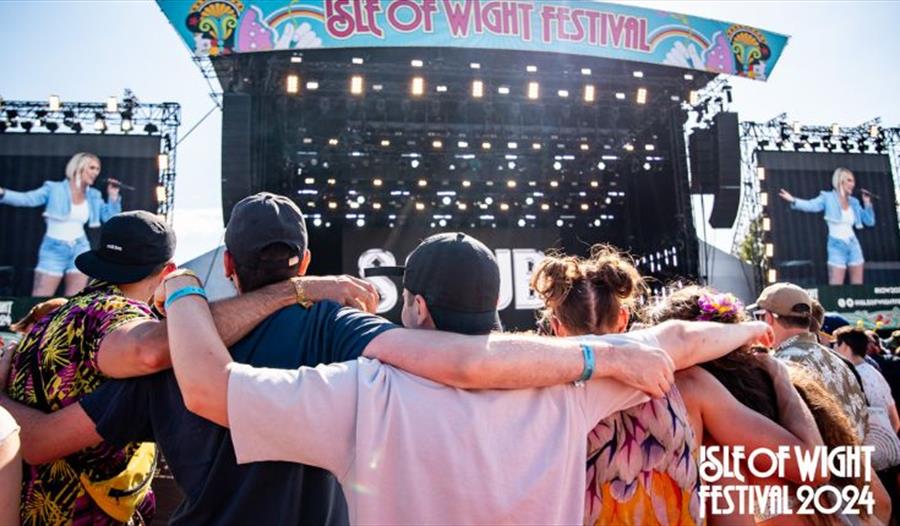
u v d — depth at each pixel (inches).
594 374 47.0
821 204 557.9
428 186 608.1
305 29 433.7
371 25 440.1
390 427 43.4
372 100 529.7
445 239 53.7
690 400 59.1
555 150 589.3
